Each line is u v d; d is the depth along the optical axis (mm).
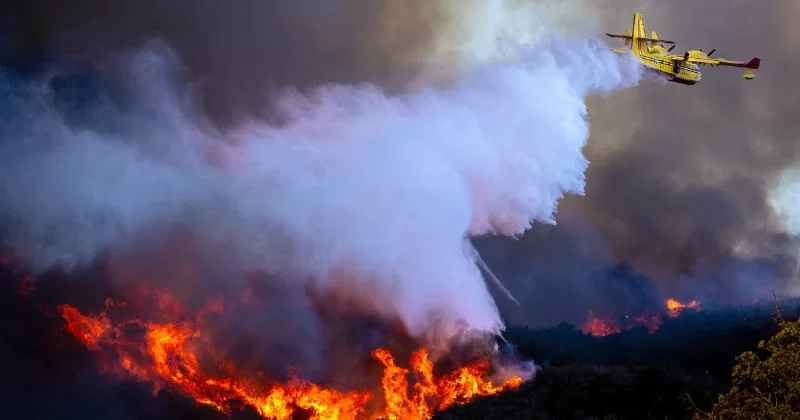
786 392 17750
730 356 40094
